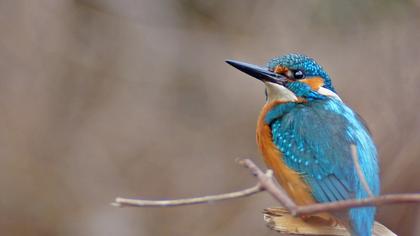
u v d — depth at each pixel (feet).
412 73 44.91
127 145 49.01
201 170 47.91
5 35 47.78
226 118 49.67
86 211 46.93
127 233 46.11
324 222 23.43
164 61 51.88
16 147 47.19
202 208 46.44
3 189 46.39
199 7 53.16
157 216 46.85
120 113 49.90
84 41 50.70
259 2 52.06
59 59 48.91
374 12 48.03
